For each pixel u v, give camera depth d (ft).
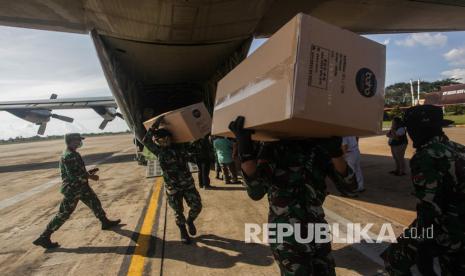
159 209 20.88
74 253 14.57
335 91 5.55
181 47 31.81
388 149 45.50
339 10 29.27
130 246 14.89
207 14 24.81
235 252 13.38
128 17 25.04
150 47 31.50
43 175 43.80
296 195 7.22
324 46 5.43
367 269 11.05
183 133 14.29
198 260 12.85
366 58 6.14
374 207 18.01
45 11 25.00
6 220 21.30
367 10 29.60
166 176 14.51
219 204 21.03
